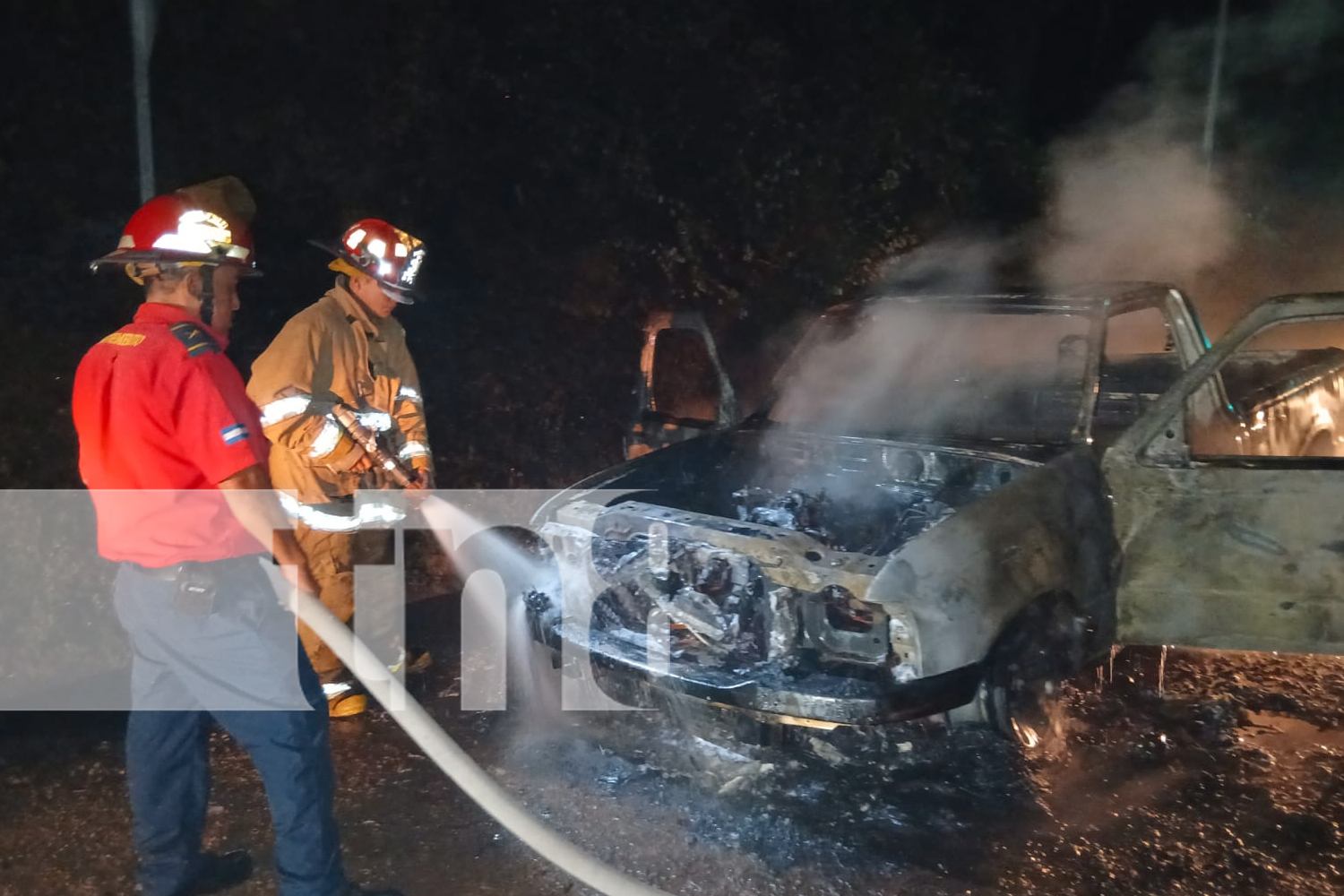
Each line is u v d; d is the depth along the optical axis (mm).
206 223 2719
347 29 6379
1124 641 4016
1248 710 4254
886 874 3188
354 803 3613
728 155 7766
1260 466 3842
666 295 7430
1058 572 3621
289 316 5953
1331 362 5609
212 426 2541
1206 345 4613
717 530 3479
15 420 4676
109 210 5469
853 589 3248
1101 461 4031
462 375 6574
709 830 3412
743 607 3484
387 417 4012
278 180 6113
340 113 6352
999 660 3457
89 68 5574
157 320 2652
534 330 6957
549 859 2955
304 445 3686
